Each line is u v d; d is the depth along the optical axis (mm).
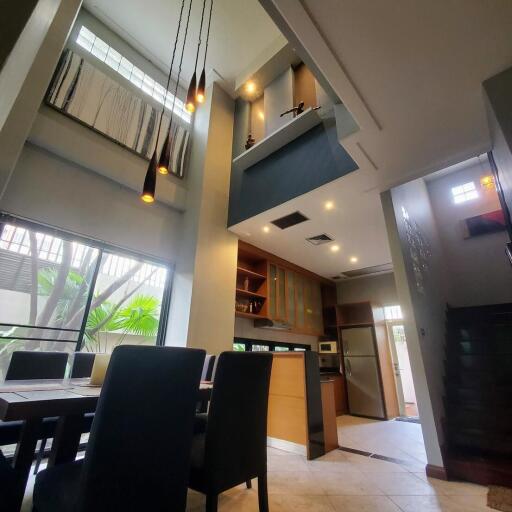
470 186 5512
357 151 2801
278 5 1752
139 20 4434
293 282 6043
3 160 2625
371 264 6016
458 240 5328
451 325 4219
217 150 5023
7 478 1102
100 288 4879
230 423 1493
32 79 2971
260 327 5250
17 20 1125
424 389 2730
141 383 1071
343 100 2271
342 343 6281
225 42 4766
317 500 2031
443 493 2150
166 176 4516
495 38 1810
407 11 1716
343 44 1913
